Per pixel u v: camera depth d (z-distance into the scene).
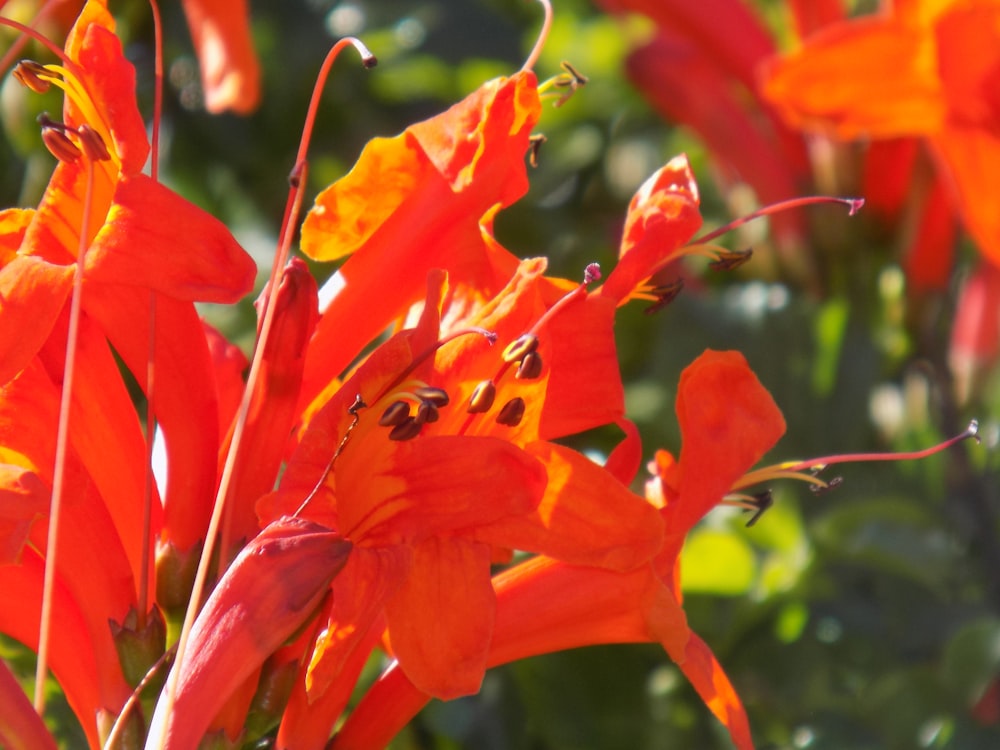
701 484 0.37
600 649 0.47
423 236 0.37
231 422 0.38
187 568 0.36
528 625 0.37
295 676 0.36
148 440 0.36
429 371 0.35
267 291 0.36
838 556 0.47
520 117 0.37
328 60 0.36
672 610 0.36
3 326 0.35
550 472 0.36
